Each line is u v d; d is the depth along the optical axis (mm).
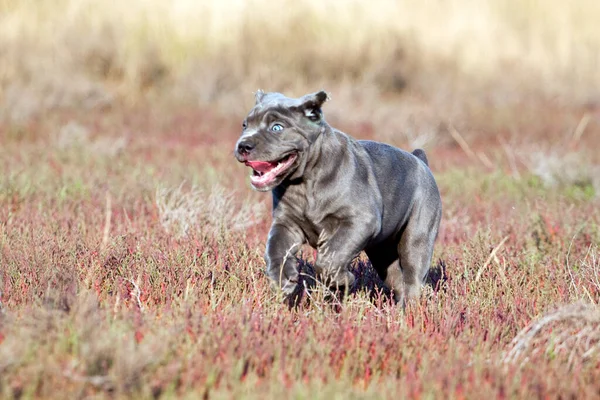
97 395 13312
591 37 89562
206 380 13992
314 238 19984
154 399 13586
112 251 21781
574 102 80500
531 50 86812
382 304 20391
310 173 19203
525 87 81375
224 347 15180
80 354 14164
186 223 26375
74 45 70812
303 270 20906
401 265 21719
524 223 29156
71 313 15547
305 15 78500
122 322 15672
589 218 28797
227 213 28109
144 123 59500
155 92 70812
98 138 48719
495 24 87562
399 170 21062
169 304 18000
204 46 74938
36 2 73688
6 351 13500
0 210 28547
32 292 18344
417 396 13750
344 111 63156
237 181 37281
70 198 31453
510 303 19297
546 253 25828
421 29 82938
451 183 39219
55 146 46438
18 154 43719
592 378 15234
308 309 18938
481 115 66938
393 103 67750
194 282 19797
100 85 65812
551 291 20750
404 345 15984
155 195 31750
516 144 54531
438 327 18031
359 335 15836
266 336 16094
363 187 19500
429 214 21797
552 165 39969
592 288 20844
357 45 77562
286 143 18719
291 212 19672
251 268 20500
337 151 19375
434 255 25625
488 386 14141
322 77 74938
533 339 16469
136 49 72875
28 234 24250
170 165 41031
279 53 75312
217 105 67875
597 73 85625
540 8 92188
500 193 37031
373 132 60062
